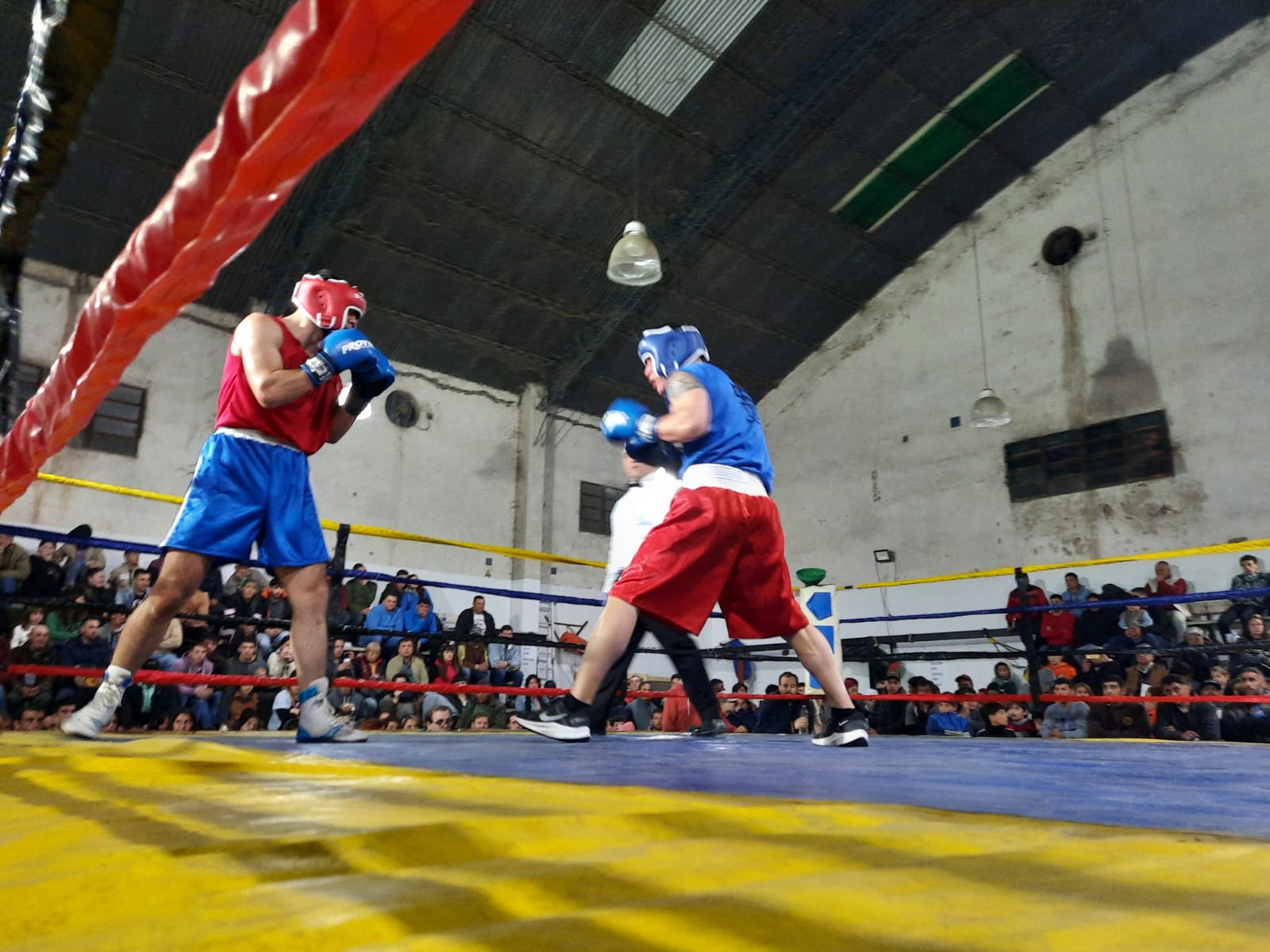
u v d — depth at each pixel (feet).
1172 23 29.32
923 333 36.45
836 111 29.71
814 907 1.32
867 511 36.68
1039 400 32.60
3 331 5.00
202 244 2.49
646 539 6.72
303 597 7.05
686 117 28.68
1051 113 32.19
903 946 1.13
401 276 29.96
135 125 23.41
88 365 3.78
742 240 33.22
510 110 26.81
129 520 25.98
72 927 1.25
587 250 31.60
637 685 29.01
